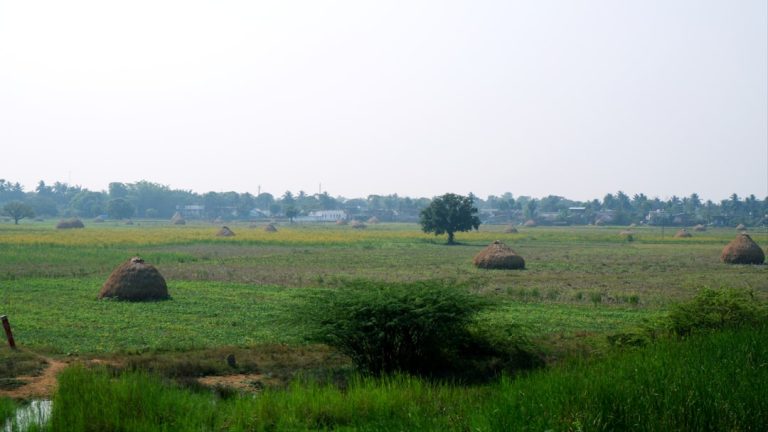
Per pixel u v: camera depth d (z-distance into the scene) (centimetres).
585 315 2811
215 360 1872
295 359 1944
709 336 1559
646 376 1146
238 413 1226
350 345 1758
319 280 4209
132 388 1270
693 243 10375
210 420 1220
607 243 10388
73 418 1144
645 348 1555
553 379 1188
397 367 1750
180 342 2191
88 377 1318
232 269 5209
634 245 9819
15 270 4725
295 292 3659
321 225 19450
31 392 1541
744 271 5334
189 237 9581
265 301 3253
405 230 15025
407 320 1672
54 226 15288
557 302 3275
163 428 1129
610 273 5150
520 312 2884
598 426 936
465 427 1048
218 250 7575
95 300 3234
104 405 1186
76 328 2441
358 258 6600
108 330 2409
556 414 980
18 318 2636
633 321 2652
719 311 1861
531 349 1934
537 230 16900
